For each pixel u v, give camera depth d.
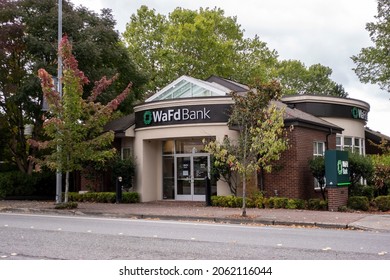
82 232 11.57
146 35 40.97
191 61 38.84
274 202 18.88
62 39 18.48
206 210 17.78
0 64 25.41
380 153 31.02
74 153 18.52
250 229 12.68
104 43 27.11
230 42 40.16
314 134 21.88
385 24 31.05
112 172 22.95
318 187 21.78
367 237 11.09
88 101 20.44
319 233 11.88
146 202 22.78
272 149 15.65
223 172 20.22
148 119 22.70
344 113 26.44
